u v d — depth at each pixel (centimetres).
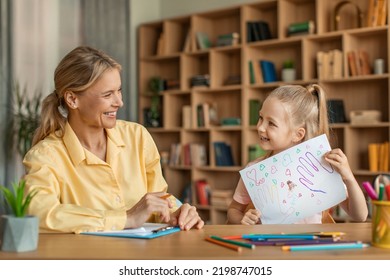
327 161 140
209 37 497
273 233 122
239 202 174
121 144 164
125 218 131
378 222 105
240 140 477
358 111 390
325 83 409
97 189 153
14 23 412
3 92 404
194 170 474
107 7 484
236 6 450
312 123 165
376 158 382
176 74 522
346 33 393
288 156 144
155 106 509
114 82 148
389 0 377
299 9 439
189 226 132
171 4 529
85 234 125
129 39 502
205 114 472
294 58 443
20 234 104
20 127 396
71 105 150
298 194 142
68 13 454
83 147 154
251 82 445
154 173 173
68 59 149
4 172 401
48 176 139
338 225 136
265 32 443
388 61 382
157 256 98
